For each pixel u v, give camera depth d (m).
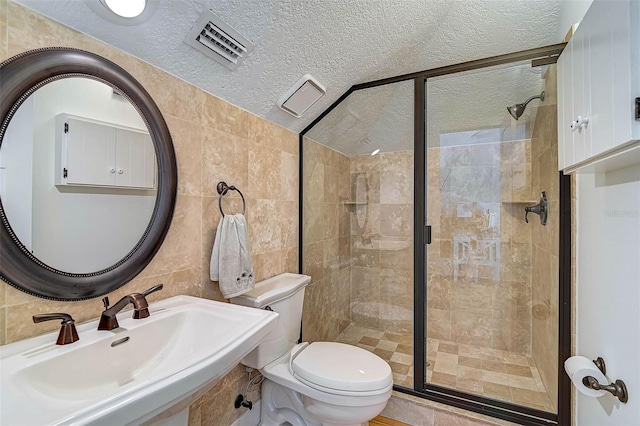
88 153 0.85
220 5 0.98
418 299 1.83
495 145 2.09
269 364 1.39
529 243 2.04
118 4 0.82
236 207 1.43
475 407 1.51
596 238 1.09
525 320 2.06
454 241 2.24
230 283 1.23
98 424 0.48
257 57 1.25
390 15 1.33
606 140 0.68
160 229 1.04
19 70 0.70
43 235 0.75
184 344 0.95
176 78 1.12
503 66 1.61
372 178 2.49
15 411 0.52
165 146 1.06
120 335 0.81
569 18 1.30
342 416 1.20
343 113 2.03
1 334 0.69
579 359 0.98
